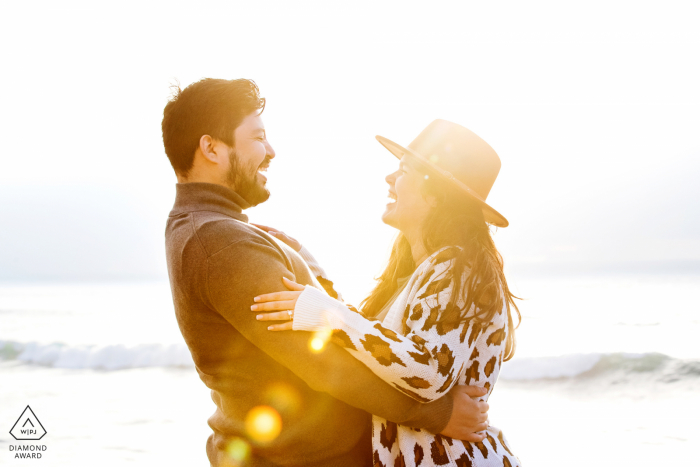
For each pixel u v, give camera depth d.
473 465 1.77
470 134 2.11
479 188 2.07
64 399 10.40
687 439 7.15
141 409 9.47
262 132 2.02
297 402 1.80
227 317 1.69
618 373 10.76
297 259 1.94
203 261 1.70
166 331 19.52
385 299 2.41
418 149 2.11
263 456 1.82
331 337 1.62
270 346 1.63
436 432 1.76
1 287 66.00
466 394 1.79
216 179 1.92
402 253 2.36
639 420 8.12
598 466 6.30
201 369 1.87
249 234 1.74
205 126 1.88
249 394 1.80
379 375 1.62
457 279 1.74
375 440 1.87
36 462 6.89
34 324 23.08
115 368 13.52
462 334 1.70
